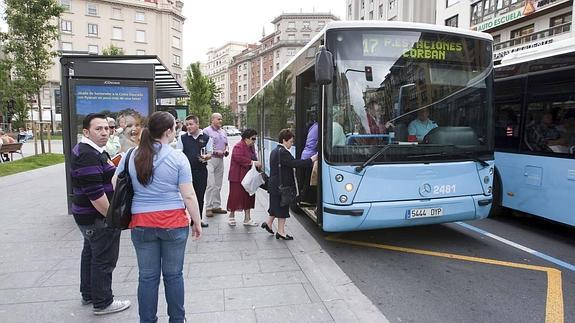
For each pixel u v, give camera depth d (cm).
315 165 622
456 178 576
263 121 1360
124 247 589
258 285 449
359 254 591
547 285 475
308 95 726
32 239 620
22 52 1817
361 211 540
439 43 579
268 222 666
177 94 1525
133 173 317
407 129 562
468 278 498
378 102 556
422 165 560
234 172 709
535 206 684
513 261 559
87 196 352
